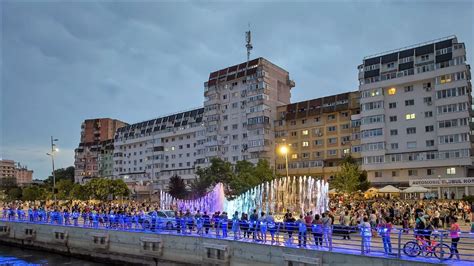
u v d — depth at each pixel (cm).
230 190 7138
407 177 7688
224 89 10881
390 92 8112
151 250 3106
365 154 8169
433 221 3147
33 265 3491
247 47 11212
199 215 3388
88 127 17825
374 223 2561
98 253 3588
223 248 2648
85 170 17038
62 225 4031
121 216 3616
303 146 9588
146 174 13288
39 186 12450
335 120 9162
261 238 2612
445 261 1842
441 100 7375
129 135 14250
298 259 2258
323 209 4912
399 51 8150
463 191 6669
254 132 9906
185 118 12531
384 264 1950
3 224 4809
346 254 2091
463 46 7262
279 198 6041
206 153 10925
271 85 10256
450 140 7206
